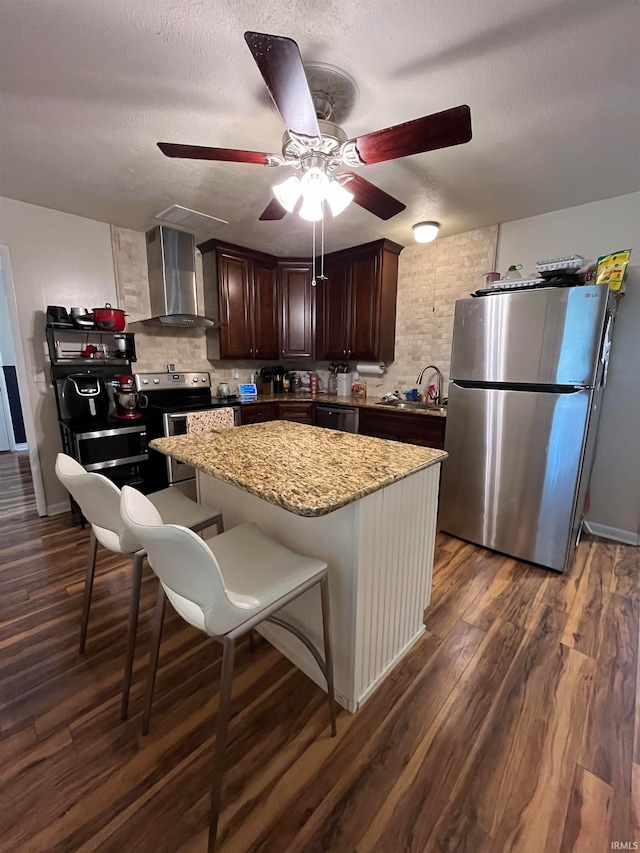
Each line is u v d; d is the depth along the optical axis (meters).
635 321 2.38
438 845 0.97
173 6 1.13
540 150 1.92
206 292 3.75
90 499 1.28
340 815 1.04
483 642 1.67
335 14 1.16
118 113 1.64
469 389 2.45
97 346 3.05
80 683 1.45
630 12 1.14
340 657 1.34
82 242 2.93
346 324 3.84
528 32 1.22
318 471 1.27
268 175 2.19
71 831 1.00
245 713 1.34
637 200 2.39
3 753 1.19
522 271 2.86
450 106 1.58
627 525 2.56
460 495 2.60
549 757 1.19
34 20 1.17
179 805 1.06
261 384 4.42
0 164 2.08
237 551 1.26
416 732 1.27
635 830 1.01
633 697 1.40
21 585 2.06
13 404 4.97
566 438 2.11
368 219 2.87
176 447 1.60
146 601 1.93
